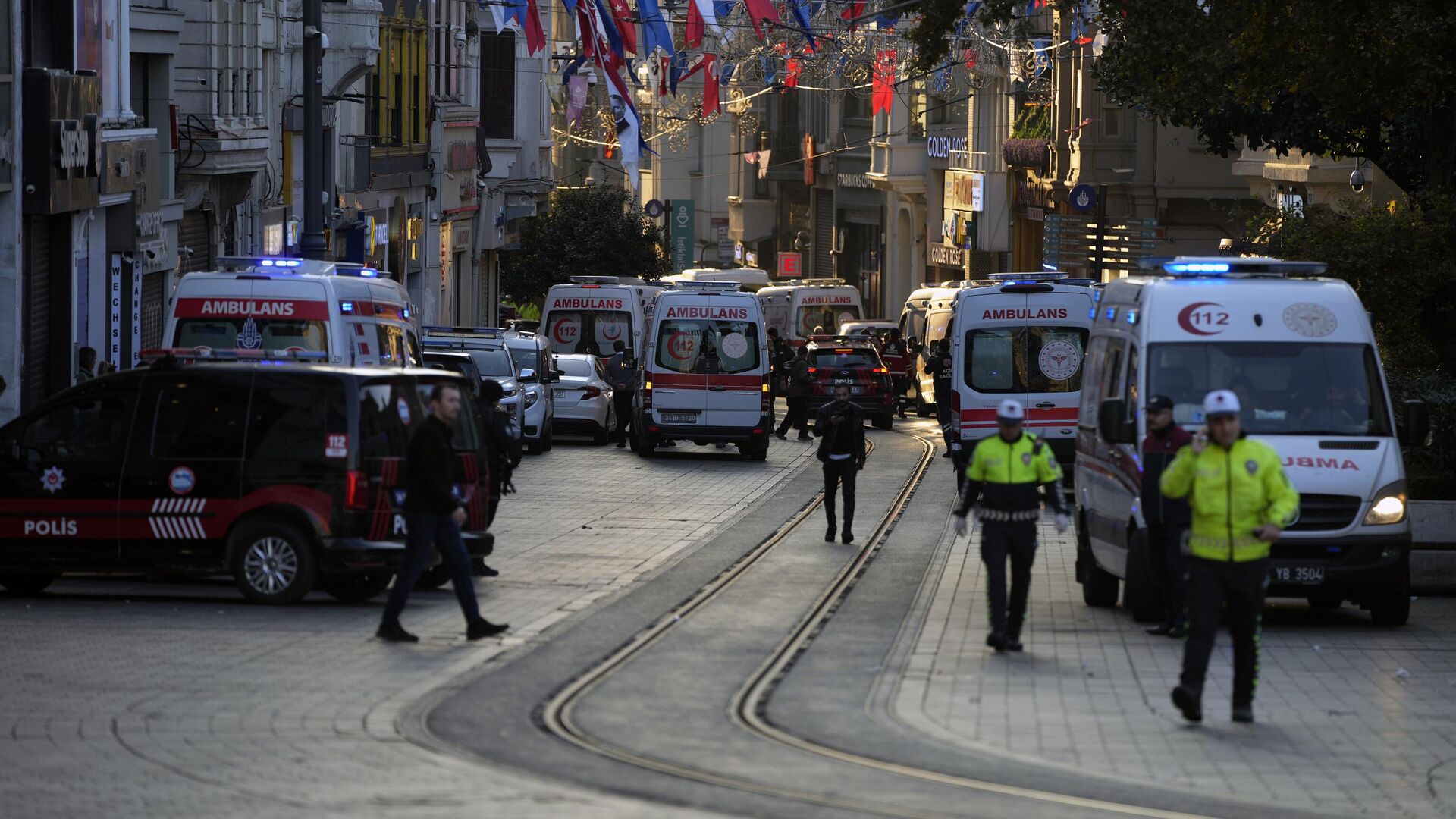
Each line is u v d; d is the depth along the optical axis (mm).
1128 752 26547
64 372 71062
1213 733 28172
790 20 111688
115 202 74438
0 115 64562
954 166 169750
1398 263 54344
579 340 111125
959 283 131750
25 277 67188
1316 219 55938
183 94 87562
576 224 176625
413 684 30453
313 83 70125
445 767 24078
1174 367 41469
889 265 190875
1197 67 51281
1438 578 47562
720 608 41312
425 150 134625
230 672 31344
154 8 81750
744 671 32781
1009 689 31625
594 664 33031
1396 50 49875
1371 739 28062
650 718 28172
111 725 26594
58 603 40781
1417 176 67625
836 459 55406
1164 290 42594
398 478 41281
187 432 40938
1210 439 28750
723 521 61219
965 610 41719
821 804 22562
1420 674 34375
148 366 44438
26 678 30375
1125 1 52281
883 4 80438
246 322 53438
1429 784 25016
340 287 54500
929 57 57531
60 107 67000
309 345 53531
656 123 182375
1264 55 51938
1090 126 133750
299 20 99938
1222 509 28500
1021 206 157750
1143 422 40875
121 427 41125
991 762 25531
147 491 40781
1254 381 41281
